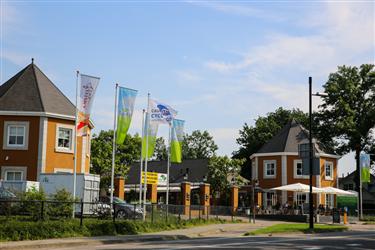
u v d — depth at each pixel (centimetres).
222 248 1819
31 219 2241
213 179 5588
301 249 1862
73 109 3916
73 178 3020
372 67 6250
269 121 8256
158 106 3384
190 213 3575
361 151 6212
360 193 5272
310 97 3300
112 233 2403
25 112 3684
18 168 3638
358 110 6247
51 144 3719
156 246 1902
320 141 6209
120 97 2991
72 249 1795
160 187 5553
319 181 5731
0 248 1730
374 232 3138
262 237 2559
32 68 4038
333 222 4409
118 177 4094
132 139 7294
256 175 6019
